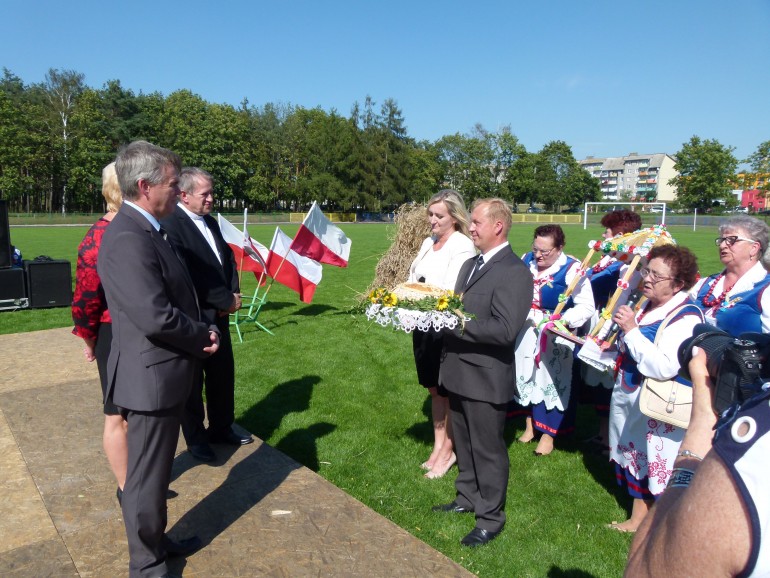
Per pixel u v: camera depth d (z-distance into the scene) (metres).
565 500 3.92
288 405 5.68
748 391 0.94
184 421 3.93
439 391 4.08
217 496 3.47
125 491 2.51
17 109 54.28
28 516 3.17
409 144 77.50
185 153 60.41
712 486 0.85
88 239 3.14
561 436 5.09
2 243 10.20
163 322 2.35
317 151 67.50
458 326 3.02
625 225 4.62
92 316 3.18
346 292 12.74
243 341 8.18
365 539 3.03
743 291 3.53
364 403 5.80
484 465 3.29
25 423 4.49
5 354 6.62
